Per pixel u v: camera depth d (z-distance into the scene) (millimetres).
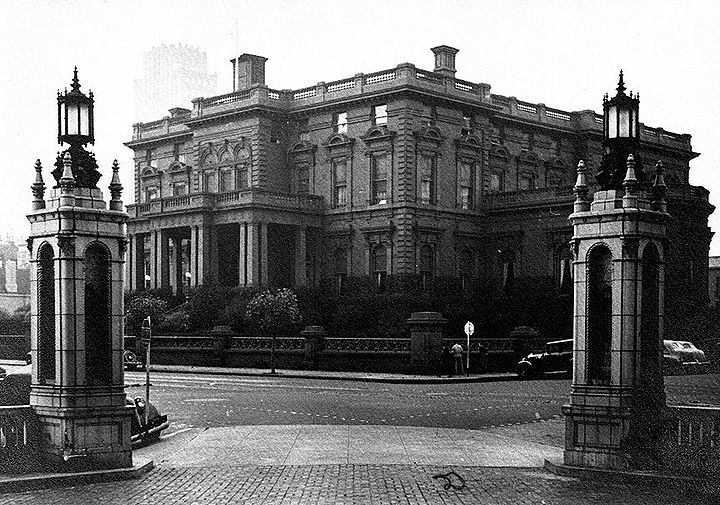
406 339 45656
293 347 49938
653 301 14836
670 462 13969
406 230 63188
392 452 17203
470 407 27562
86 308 14797
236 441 18781
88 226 14531
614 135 14859
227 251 70000
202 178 74125
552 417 24812
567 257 64188
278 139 70938
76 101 14844
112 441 14562
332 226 67875
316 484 13750
